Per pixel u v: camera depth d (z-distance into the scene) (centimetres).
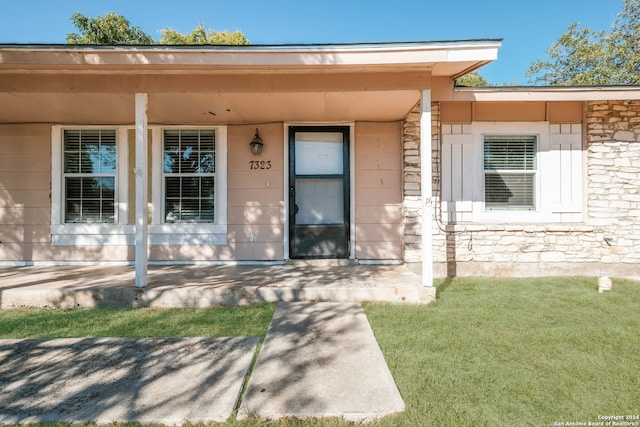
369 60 386
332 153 602
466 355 277
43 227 589
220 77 420
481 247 570
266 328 343
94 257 591
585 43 1544
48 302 414
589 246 565
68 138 595
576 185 584
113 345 302
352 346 296
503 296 442
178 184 599
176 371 255
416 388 229
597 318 360
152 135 589
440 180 575
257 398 217
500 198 588
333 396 220
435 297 421
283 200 594
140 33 1275
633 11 1338
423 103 418
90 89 416
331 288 426
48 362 270
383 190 596
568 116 584
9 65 388
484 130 583
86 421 197
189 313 390
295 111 527
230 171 595
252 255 595
